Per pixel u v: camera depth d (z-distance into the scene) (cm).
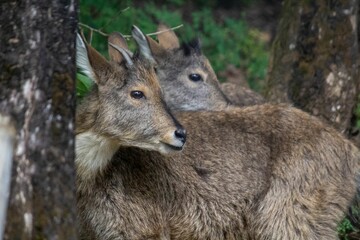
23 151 832
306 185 1216
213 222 1208
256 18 2383
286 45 1548
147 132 1117
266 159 1223
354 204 1311
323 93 1522
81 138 1112
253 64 2114
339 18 1508
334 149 1239
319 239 1227
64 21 869
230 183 1210
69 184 852
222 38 2125
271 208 1212
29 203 824
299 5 1530
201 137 1215
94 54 1112
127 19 1816
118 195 1141
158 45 1600
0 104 846
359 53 1546
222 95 1578
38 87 845
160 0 2227
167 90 1580
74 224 850
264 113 1252
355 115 1566
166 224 1184
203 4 2330
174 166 1188
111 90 1115
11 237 817
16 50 852
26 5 859
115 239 1150
